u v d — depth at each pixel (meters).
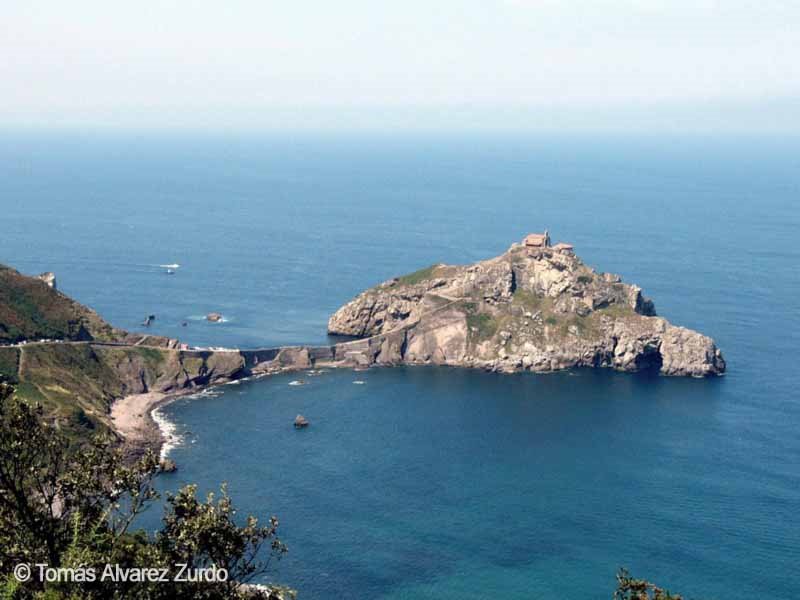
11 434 78.62
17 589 72.12
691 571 183.50
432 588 174.75
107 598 75.31
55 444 83.31
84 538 77.81
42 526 78.06
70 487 82.12
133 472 85.12
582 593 174.25
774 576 182.00
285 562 182.38
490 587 175.62
